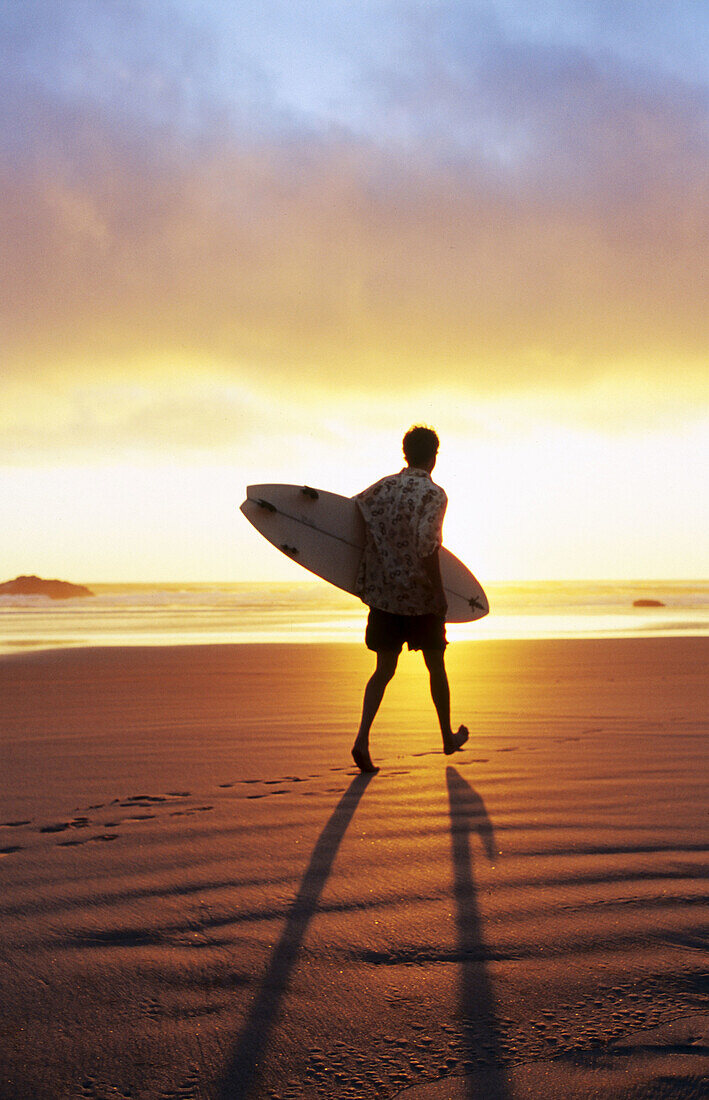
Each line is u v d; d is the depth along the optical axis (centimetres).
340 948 180
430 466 399
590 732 462
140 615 2531
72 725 498
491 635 1409
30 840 264
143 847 255
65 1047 143
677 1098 126
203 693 651
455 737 388
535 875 226
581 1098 127
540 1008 154
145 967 172
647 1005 154
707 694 629
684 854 242
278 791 327
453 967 171
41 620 2155
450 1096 129
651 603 3672
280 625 1877
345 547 404
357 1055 140
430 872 229
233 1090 131
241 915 200
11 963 175
